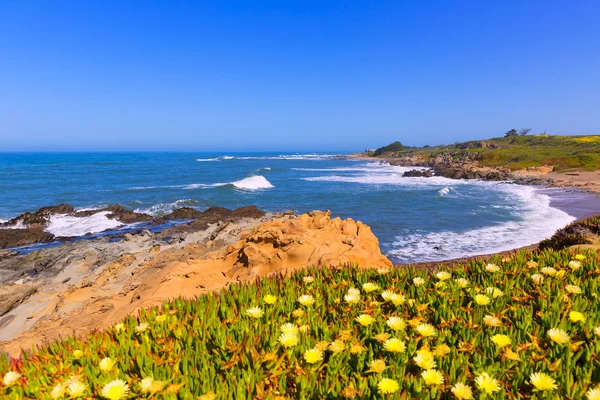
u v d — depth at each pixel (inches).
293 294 141.6
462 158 4047.7
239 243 340.8
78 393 82.2
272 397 80.4
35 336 268.2
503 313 122.2
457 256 730.2
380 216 1252.5
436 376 83.5
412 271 165.0
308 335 107.0
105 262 724.7
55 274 684.1
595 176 2263.8
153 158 7126.0
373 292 143.9
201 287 261.3
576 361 96.6
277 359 95.9
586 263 162.9
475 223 1084.5
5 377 88.5
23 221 1157.1
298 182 2586.1
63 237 1029.8
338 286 150.9
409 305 129.6
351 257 264.8
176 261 545.0
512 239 862.5
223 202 1649.9
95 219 1242.0
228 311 122.3
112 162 5172.2
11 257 850.8
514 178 2516.0
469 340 104.4
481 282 153.8
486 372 87.7
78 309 383.9
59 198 1711.4
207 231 1003.3
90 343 108.7
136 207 1504.7
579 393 80.1
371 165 4877.0
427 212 1310.3
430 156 4808.1
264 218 1212.5
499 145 4768.7
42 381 91.5
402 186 2287.2
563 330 104.3
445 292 137.1
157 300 226.2
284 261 279.6
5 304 474.0
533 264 163.0
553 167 2856.8
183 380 86.5
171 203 1578.5
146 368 91.8
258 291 147.7
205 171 3614.7
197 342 103.7
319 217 370.6
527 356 94.6
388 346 96.8
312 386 86.0
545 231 935.7
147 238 974.4
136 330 112.7
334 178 2947.8
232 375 89.0
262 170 3782.0
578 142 4052.7
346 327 112.3
